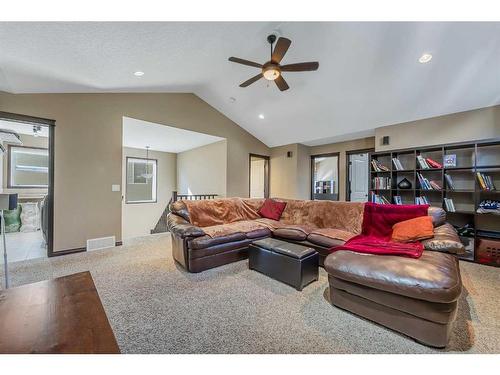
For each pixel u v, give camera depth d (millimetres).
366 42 2904
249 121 5805
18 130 4859
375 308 1725
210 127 5453
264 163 6984
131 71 3252
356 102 4082
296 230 3240
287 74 3773
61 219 3414
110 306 1968
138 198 7250
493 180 3438
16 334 962
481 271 2818
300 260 2279
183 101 4938
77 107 3562
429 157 3998
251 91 4586
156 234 4832
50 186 3338
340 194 5938
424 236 2303
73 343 920
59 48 2314
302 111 4781
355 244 2348
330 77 3670
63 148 3436
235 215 3998
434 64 2994
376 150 4633
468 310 1909
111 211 3879
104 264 3008
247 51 3334
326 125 5016
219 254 2928
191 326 1692
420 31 2611
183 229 2824
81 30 2105
